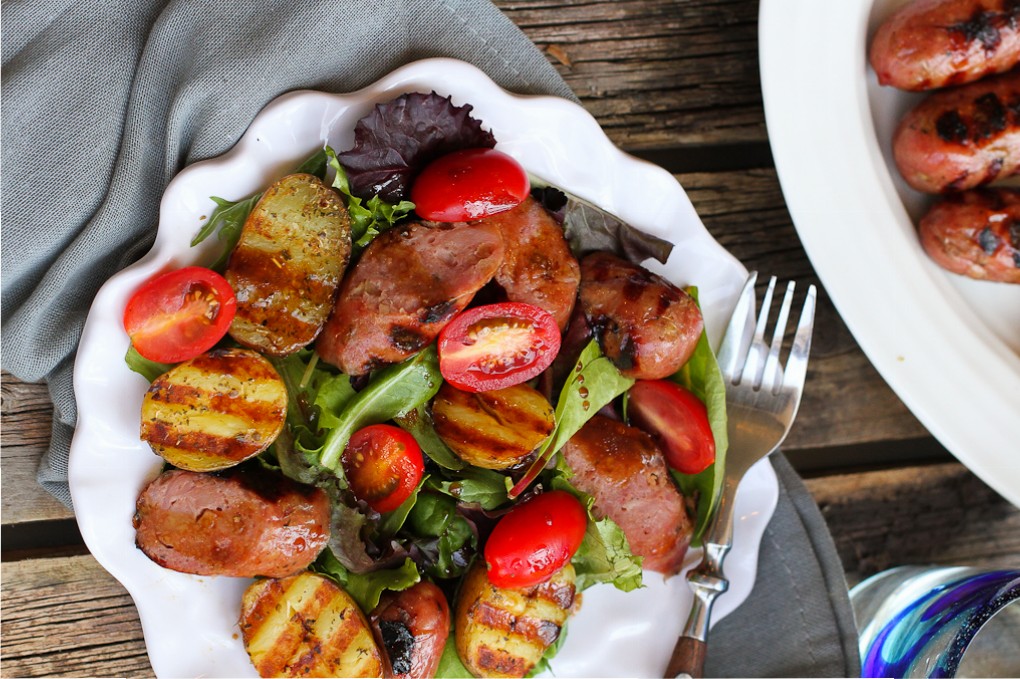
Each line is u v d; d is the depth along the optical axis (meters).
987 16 0.56
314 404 0.53
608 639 0.58
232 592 0.54
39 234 0.54
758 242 0.61
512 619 0.54
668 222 0.56
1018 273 0.58
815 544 0.60
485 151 0.53
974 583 0.57
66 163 0.54
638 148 0.60
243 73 0.53
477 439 0.53
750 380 0.57
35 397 0.56
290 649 0.53
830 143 0.58
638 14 0.59
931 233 0.59
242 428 0.52
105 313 0.52
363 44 0.54
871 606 0.61
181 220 0.53
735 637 0.60
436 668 0.54
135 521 0.52
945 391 0.59
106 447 0.53
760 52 0.57
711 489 0.56
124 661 0.57
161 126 0.54
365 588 0.53
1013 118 0.56
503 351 0.53
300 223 0.52
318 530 0.52
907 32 0.57
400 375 0.53
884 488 0.63
